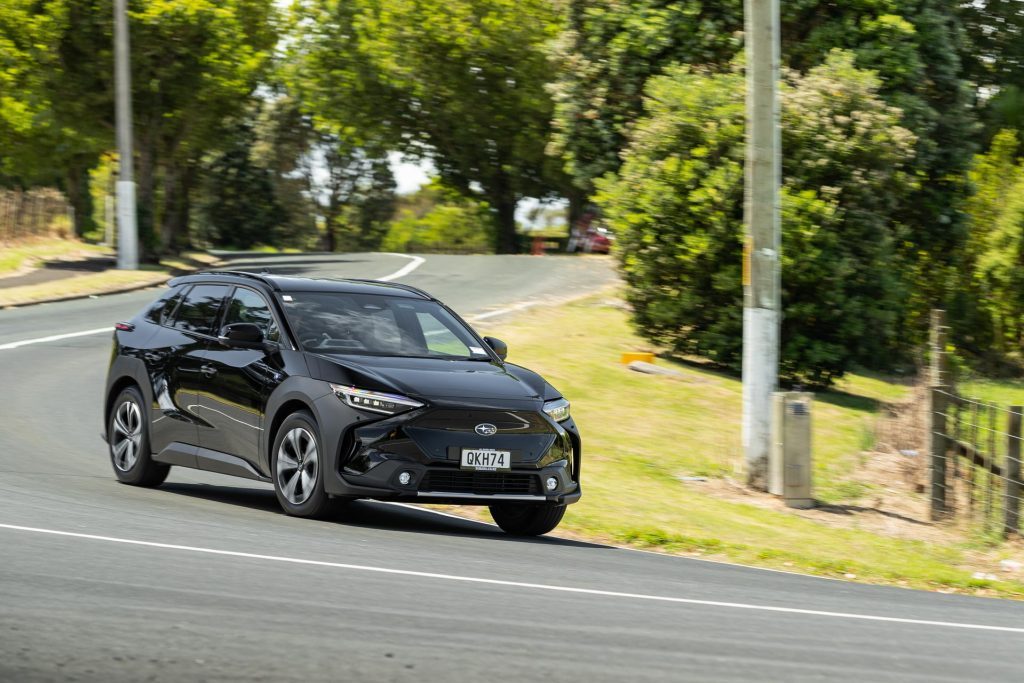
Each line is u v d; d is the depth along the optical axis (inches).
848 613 633.6
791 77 2041.1
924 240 2342.5
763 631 545.3
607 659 454.9
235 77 4010.8
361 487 759.1
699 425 1528.1
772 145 1244.5
